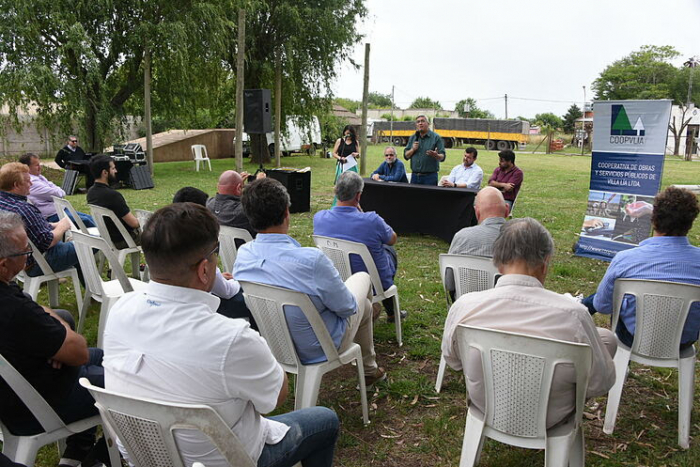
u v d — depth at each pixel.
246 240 3.83
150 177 13.00
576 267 5.85
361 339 3.05
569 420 1.93
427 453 2.59
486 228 3.25
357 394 3.14
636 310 2.58
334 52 18.25
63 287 5.02
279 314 2.41
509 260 1.93
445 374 3.38
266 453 1.66
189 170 18.12
